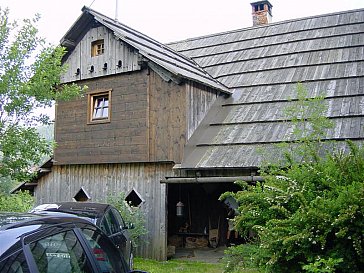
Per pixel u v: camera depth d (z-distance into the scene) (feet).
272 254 17.67
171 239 43.75
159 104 36.22
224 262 20.61
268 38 50.26
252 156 30.83
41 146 27.09
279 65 43.24
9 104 26.22
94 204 27.35
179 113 35.06
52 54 28.78
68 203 27.71
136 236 35.01
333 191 18.15
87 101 40.60
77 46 42.06
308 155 23.56
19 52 26.89
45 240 9.71
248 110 37.58
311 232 16.74
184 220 44.70
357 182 17.70
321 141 26.23
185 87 35.12
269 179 21.04
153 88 36.73
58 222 10.84
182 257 37.06
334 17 49.88
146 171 36.78
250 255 19.36
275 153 30.09
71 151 41.11
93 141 39.75
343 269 16.67
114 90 39.01
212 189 40.47
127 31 41.86
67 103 41.93
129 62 38.09
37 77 27.20
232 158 31.42
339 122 31.27
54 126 42.42
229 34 55.67
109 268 12.29
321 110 26.94
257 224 19.92
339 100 34.09
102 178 39.45
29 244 9.05
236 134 34.68
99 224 23.50
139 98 37.40
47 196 42.91
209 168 31.22
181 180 33.65
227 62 47.60
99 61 40.22
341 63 39.68
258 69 43.78
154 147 35.96
